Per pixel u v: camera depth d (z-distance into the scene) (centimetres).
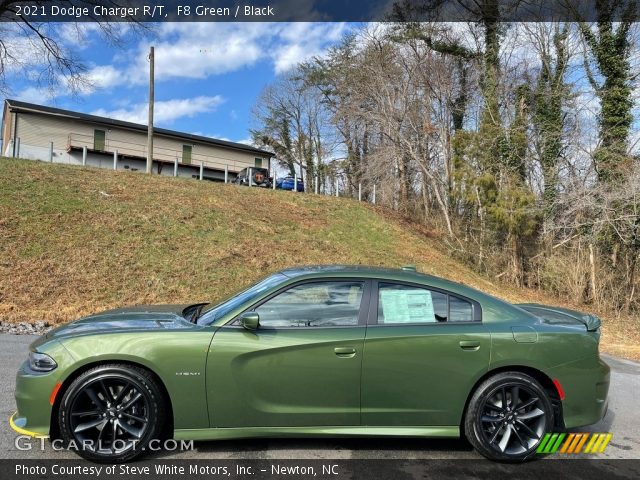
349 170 3581
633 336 1234
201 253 1305
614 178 1709
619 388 618
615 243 1717
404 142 2461
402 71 2539
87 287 1026
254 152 4275
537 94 2066
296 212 1992
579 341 382
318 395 357
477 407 365
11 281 987
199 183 2009
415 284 391
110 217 1373
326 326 370
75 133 3425
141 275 1125
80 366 343
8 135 3412
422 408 365
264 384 354
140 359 345
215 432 353
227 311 381
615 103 1822
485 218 2033
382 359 361
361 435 360
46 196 1398
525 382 369
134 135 3672
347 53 3634
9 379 522
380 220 2177
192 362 349
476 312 387
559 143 1966
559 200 1795
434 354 365
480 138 2042
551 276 1845
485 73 2261
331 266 430
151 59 2481
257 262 1342
